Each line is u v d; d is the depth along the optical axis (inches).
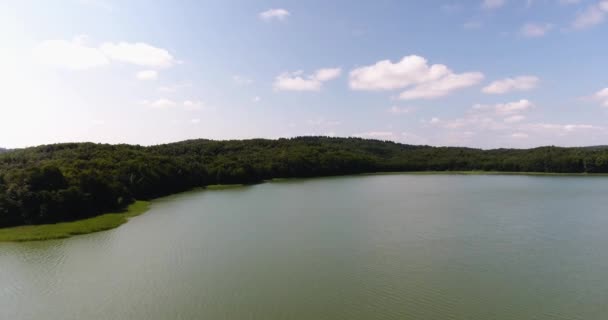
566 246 1920.5
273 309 1263.5
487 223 2487.7
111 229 2411.4
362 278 1514.5
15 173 2780.5
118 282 1509.6
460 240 2052.2
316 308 1264.8
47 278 1558.8
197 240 2114.9
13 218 2501.2
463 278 1501.0
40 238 2170.3
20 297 1385.3
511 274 1541.6
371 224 2492.6
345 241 2060.8
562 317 1188.5
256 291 1406.3
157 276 1568.7
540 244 1961.1
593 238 2071.9
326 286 1441.9
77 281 1524.4
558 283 1443.2
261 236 2192.4
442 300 1307.8
